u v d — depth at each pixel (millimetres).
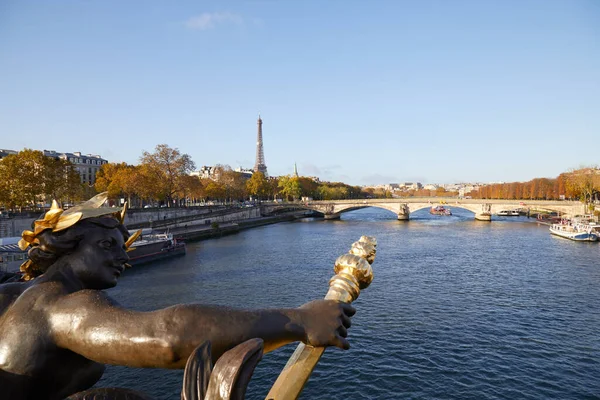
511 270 38469
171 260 47125
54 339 1578
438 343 20922
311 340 1612
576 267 39938
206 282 35312
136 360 1436
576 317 24969
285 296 30719
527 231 74812
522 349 20297
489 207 100188
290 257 47469
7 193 50531
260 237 70688
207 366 1358
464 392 16531
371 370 18156
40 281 1758
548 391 16656
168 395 15906
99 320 1495
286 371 1639
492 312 25781
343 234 72812
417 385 16984
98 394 1738
